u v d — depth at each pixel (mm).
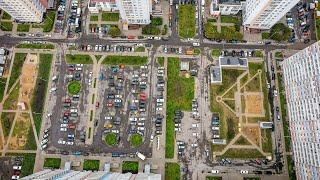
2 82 193750
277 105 191625
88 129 187750
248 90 193625
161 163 183375
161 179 179375
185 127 188125
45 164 182875
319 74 152000
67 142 185750
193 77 195375
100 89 193125
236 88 193875
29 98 191625
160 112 190125
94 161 183750
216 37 199375
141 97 191500
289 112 185625
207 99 192250
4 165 183125
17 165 182750
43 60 197375
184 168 182750
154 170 182125
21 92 192375
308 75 162375
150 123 188625
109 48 199375
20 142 185875
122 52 199125
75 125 188125
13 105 190500
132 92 192875
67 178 147125
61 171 167875
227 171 182875
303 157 169750
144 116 189625
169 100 191750
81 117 189250
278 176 182750
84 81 194375
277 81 195000
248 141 186625
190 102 191625
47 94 192375
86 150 185125
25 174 181750
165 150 185000
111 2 198500
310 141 161750
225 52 199125
